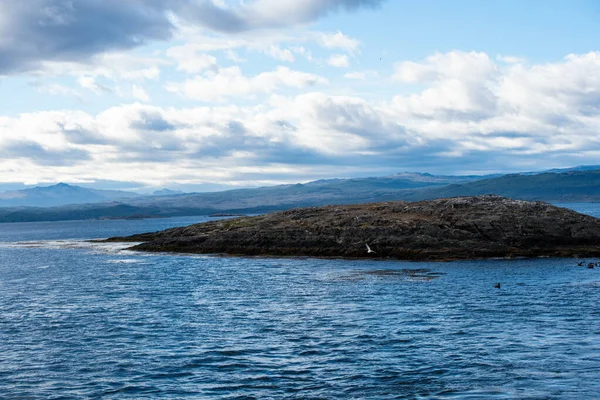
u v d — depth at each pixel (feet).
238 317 175.11
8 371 124.06
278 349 137.90
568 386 110.52
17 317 179.42
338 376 118.32
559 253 334.24
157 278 273.75
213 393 110.22
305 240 368.27
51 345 144.36
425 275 262.26
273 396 108.27
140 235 566.36
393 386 112.16
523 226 353.92
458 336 147.23
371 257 340.59
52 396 109.91
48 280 274.98
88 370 124.36
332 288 228.43
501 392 108.17
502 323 161.17
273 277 266.98
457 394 107.65
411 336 147.74
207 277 273.13
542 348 134.82
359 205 447.01
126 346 142.72
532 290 216.33
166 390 112.27
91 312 187.21
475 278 250.78
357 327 158.51
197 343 144.46
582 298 197.77
